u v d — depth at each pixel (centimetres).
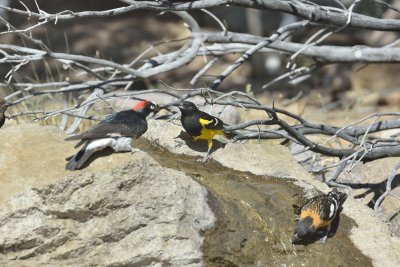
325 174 1427
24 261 893
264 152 1157
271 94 2650
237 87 2783
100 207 898
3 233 880
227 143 1161
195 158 1129
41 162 928
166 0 1390
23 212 884
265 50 1571
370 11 1630
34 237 888
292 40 2955
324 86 2698
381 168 1396
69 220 898
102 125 919
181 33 3312
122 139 921
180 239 915
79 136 891
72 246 898
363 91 2672
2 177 911
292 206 1046
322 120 1927
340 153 1361
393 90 2595
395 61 1562
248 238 964
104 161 914
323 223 1009
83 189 894
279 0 1396
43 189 883
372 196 1347
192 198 938
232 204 989
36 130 1005
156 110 997
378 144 1370
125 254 908
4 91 2036
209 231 941
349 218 1075
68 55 1329
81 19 3406
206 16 3366
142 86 2484
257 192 1043
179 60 1444
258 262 962
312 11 1427
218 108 1645
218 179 1057
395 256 1012
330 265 987
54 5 3512
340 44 2980
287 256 986
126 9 1226
